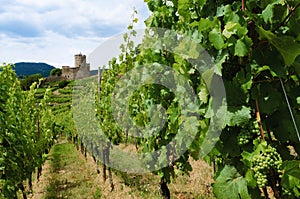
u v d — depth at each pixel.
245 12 1.81
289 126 1.84
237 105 1.89
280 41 1.67
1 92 5.61
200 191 6.88
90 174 11.70
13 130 5.93
